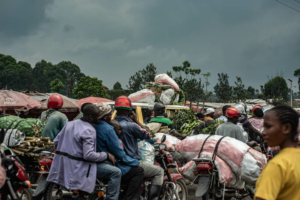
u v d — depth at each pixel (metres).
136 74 30.86
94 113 4.06
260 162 4.79
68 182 3.87
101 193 4.12
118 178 4.10
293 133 2.04
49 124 5.67
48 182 4.42
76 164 3.88
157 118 6.80
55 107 5.86
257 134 6.60
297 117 2.04
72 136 3.95
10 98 14.20
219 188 4.92
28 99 14.73
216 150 5.01
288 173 1.89
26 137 5.25
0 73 136.25
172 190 5.29
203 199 4.91
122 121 4.64
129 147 4.54
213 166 4.86
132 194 4.40
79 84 61.25
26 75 132.88
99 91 61.53
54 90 93.69
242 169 4.78
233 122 5.87
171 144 6.05
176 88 11.09
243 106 8.19
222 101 33.44
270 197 1.87
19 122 5.29
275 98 32.06
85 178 3.87
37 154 5.10
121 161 4.32
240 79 32.44
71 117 17.62
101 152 4.01
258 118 7.36
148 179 4.84
